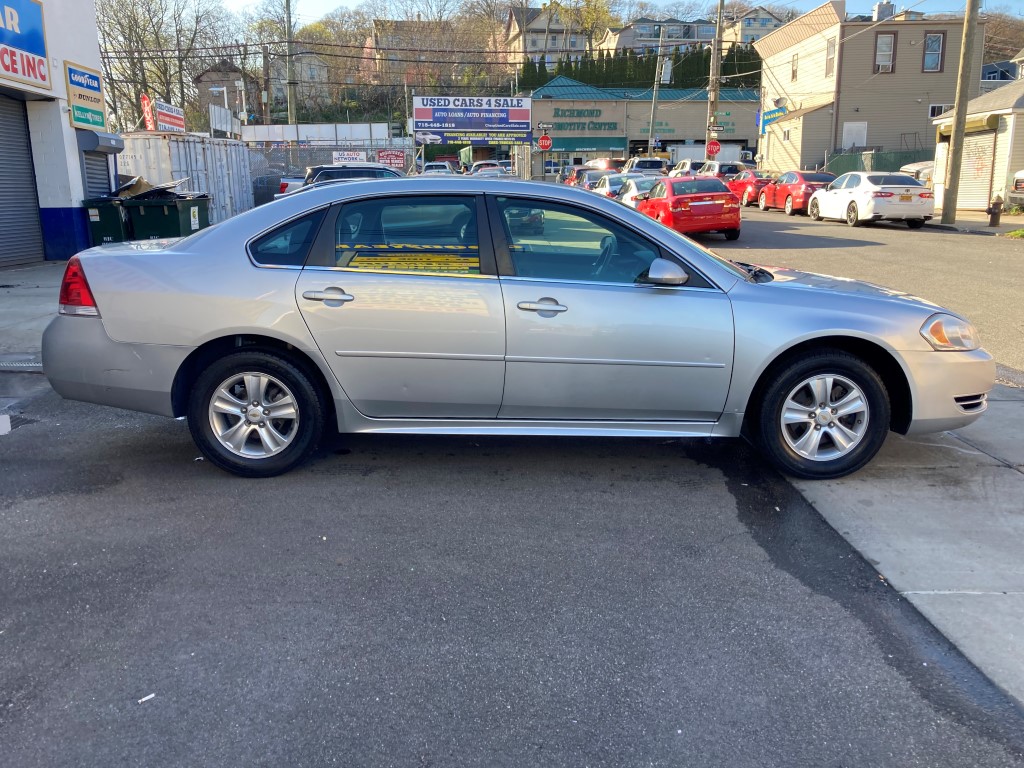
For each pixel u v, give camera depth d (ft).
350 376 14.93
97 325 14.94
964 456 16.94
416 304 14.67
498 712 9.08
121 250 15.70
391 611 11.10
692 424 15.33
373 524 13.76
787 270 18.25
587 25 280.92
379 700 9.26
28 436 18.19
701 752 8.49
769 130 146.00
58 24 47.14
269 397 15.39
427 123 169.27
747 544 13.12
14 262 46.68
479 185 15.19
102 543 12.98
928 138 129.59
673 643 10.42
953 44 126.31
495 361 14.80
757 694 9.43
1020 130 86.99
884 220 75.10
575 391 14.98
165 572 12.07
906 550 12.90
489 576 12.07
